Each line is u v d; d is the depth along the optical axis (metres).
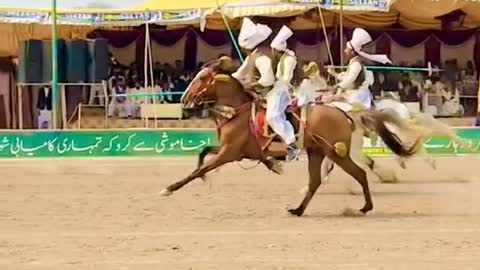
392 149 16.92
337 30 36.97
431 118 18.73
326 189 20.28
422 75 37.66
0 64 37.09
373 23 37.41
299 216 16.19
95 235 13.98
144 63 36.50
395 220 15.76
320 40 37.19
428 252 12.64
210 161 16.56
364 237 13.91
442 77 38.06
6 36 37.19
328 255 12.38
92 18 35.66
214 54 38.31
